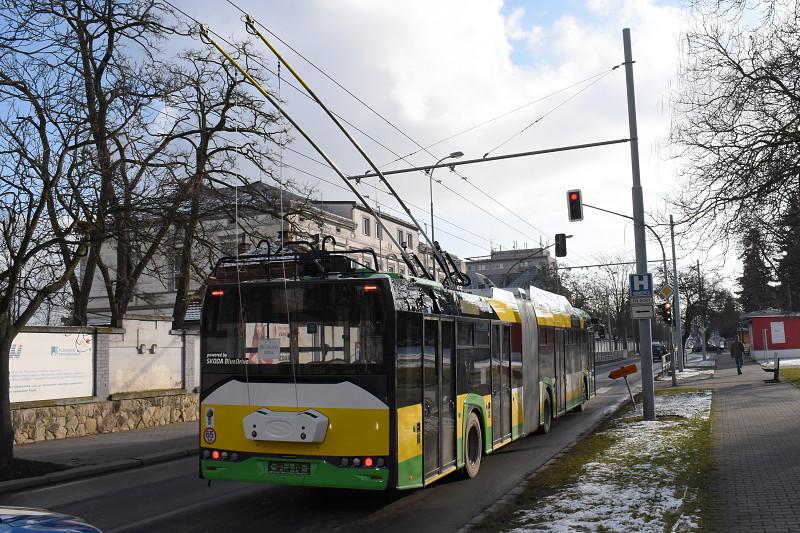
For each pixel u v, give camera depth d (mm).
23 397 15938
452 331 9742
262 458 8156
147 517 8484
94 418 17672
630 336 89125
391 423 7828
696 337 102625
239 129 19469
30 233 11836
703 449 11242
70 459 13555
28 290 12789
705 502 7641
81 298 18375
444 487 9820
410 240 57062
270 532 7605
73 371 17281
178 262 17984
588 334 21781
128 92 13477
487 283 13203
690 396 22172
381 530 7578
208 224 19188
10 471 11703
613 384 34000
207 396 8500
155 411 19656
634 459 10578
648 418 15680
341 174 9367
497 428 11625
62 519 3977
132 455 14148
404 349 8164
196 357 21828
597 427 16719
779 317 51406
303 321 8250
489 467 11383
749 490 8234
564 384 17594
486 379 11172
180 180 15422
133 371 19250
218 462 8344
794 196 10594
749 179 10695
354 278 8172
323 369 8086
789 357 50906
